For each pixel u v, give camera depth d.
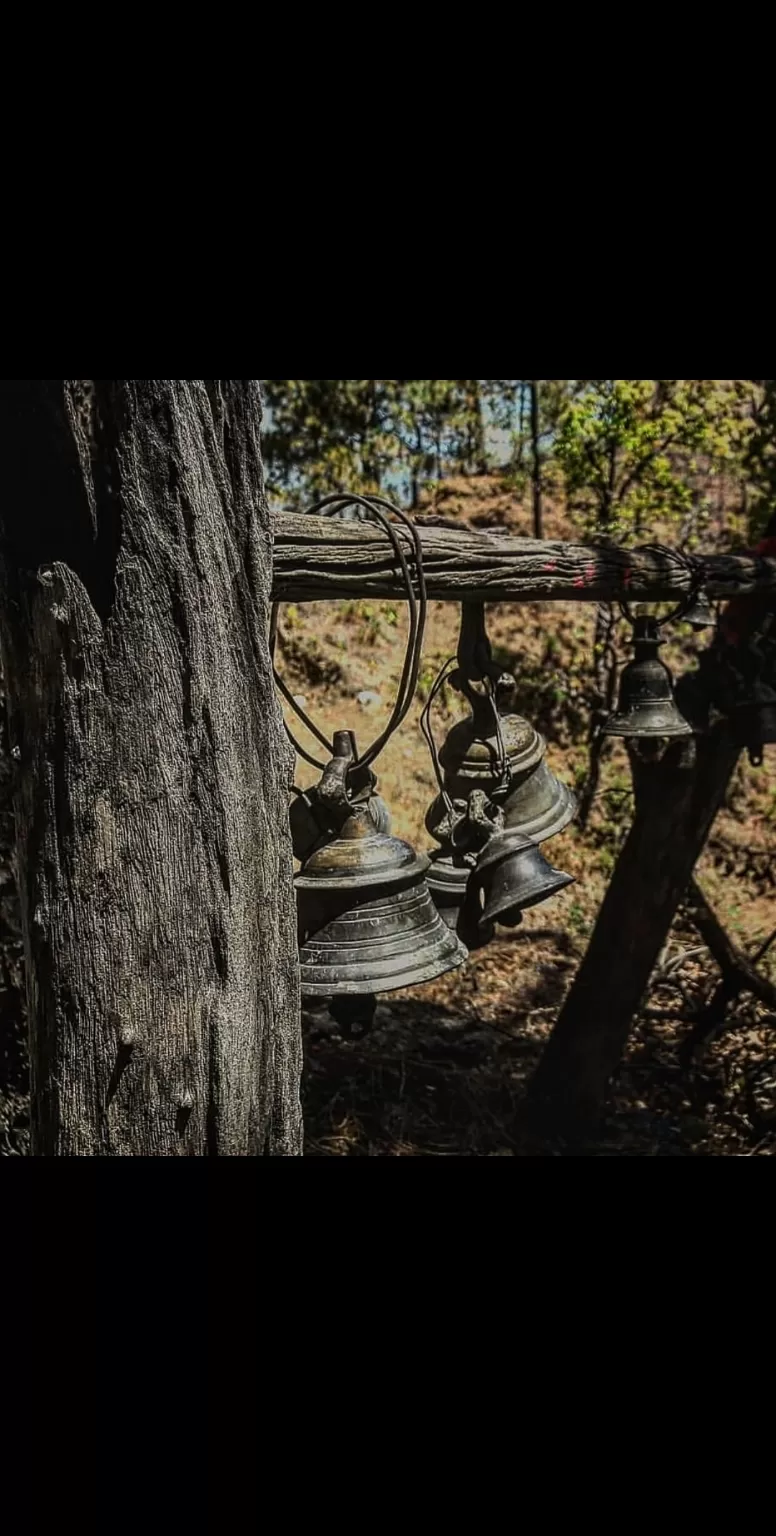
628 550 3.89
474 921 2.81
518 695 8.50
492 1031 5.51
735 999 5.71
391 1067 4.99
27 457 1.80
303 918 2.38
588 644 8.79
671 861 4.65
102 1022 1.87
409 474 9.64
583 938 6.56
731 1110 5.02
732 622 4.50
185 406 1.84
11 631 1.85
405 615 9.01
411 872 2.38
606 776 8.02
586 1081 4.72
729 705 4.41
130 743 1.83
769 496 8.39
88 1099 1.90
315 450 8.93
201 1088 1.94
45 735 1.84
